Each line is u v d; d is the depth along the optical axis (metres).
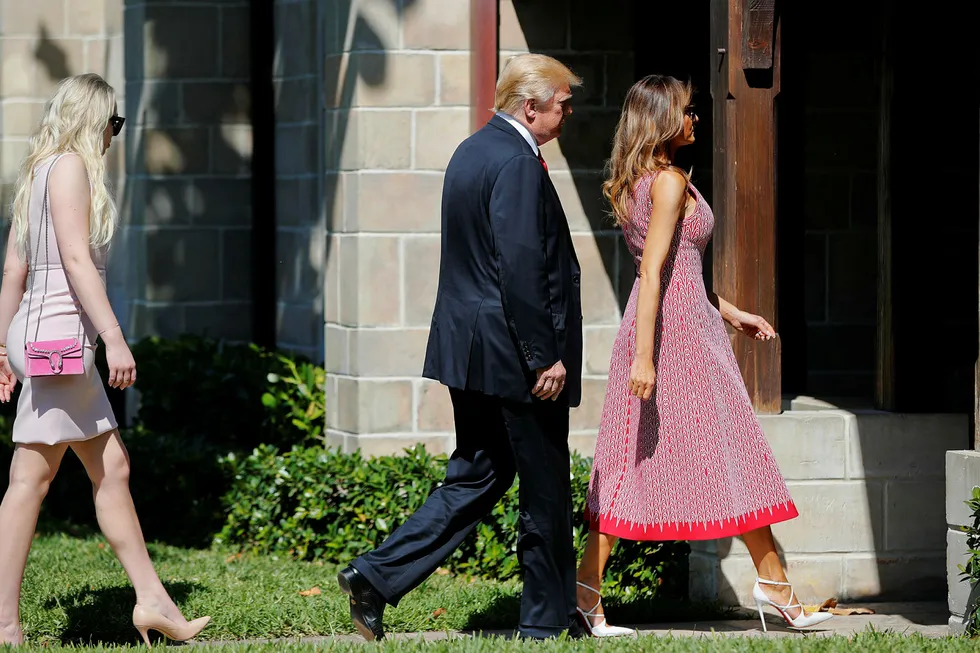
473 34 28.72
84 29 45.97
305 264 36.19
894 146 24.47
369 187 28.94
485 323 18.52
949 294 28.61
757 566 20.50
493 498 19.48
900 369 24.36
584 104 29.00
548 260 18.48
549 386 18.33
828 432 23.56
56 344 18.55
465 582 25.14
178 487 29.55
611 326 29.36
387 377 29.17
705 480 19.83
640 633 19.95
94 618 20.81
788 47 30.16
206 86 37.62
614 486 20.16
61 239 18.61
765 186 22.81
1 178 46.25
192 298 37.78
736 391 20.08
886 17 24.72
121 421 40.91
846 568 23.66
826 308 31.05
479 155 18.70
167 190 37.59
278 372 33.31
